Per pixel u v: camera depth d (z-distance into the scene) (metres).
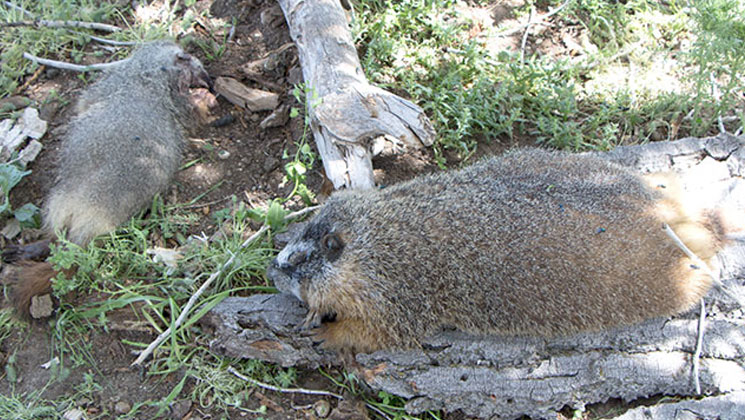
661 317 1.31
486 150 1.54
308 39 1.49
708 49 1.52
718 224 1.35
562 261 1.28
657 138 1.56
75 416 1.29
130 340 1.35
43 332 1.35
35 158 1.50
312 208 1.44
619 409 1.31
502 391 1.29
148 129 1.47
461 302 1.31
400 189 1.38
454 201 1.34
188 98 1.56
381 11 1.66
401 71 1.59
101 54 1.63
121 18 1.68
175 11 1.68
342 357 1.33
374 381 1.30
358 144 1.43
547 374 1.29
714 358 1.29
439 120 1.54
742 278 1.32
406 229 1.33
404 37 1.64
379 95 1.41
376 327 1.32
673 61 1.64
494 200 1.32
